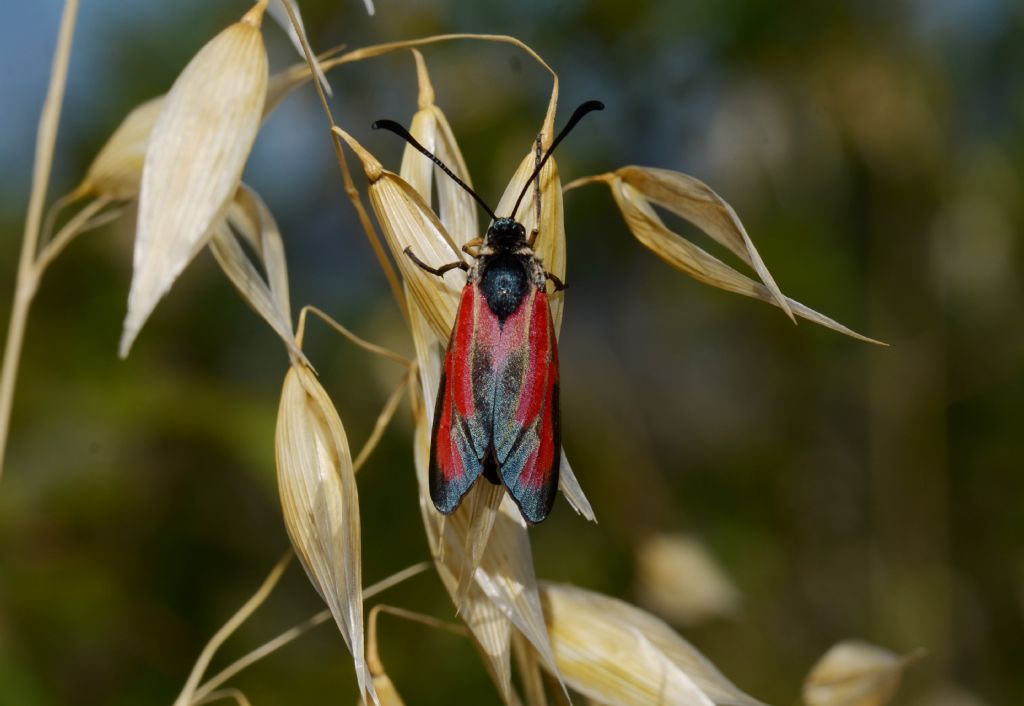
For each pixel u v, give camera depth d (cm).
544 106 33
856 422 38
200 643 30
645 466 35
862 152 35
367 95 33
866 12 34
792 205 35
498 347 19
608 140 34
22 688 27
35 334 29
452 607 31
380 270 34
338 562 19
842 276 36
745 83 34
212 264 31
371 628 19
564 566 33
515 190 20
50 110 20
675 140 34
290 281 33
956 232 36
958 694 35
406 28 33
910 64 34
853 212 36
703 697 20
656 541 26
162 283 18
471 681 31
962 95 36
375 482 31
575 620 20
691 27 33
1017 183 35
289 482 19
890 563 37
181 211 18
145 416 29
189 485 31
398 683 31
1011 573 37
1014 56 36
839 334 37
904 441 37
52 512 29
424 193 20
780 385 38
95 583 29
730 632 36
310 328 32
